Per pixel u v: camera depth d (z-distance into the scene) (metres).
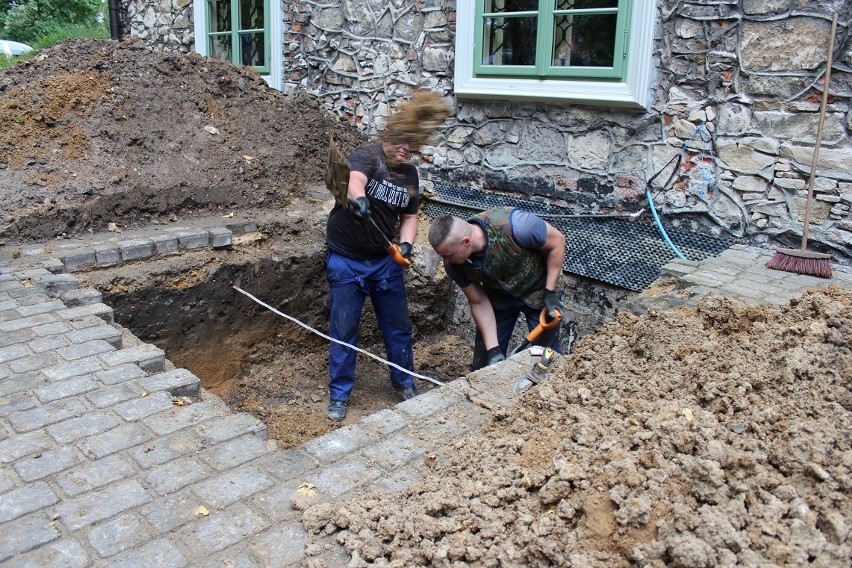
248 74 7.43
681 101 5.16
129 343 3.56
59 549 1.91
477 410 2.79
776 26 4.62
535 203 6.14
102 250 4.70
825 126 4.56
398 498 2.18
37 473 2.25
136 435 2.49
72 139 5.61
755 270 4.34
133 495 2.16
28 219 4.86
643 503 1.79
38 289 3.94
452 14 6.45
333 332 4.66
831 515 1.72
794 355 2.30
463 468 2.31
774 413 2.09
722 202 5.11
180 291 4.91
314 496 2.19
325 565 1.90
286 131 6.93
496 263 3.95
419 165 6.96
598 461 2.05
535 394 2.66
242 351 5.45
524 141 6.14
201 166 6.00
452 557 1.89
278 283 5.52
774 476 1.85
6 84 6.05
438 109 4.13
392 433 2.60
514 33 6.05
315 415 5.00
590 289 5.37
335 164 4.14
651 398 2.40
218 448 2.44
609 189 5.68
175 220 5.60
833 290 2.88
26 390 2.79
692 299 3.77
